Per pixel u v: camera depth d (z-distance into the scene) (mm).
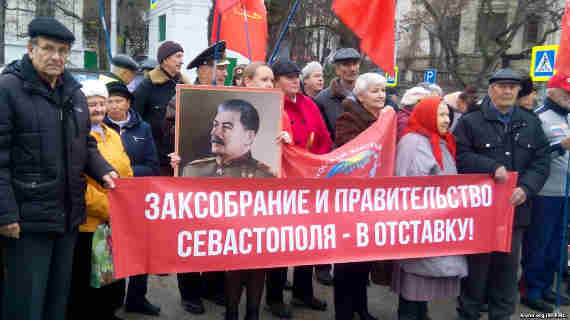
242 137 3529
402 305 3910
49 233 2914
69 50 2881
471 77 30672
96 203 3379
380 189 3645
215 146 3498
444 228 3773
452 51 27266
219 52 4484
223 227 3350
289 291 5027
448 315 4574
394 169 3877
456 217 3795
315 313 4422
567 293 5062
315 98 5258
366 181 3613
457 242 3803
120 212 3137
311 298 4527
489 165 3840
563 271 5047
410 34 31172
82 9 24562
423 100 3818
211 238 3330
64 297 3115
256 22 5664
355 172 3740
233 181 3359
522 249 4848
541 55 8609
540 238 4711
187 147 3463
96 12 25141
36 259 2889
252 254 3412
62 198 2943
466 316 4109
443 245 3773
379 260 3893
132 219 3166
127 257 3150
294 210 3486
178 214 3258
